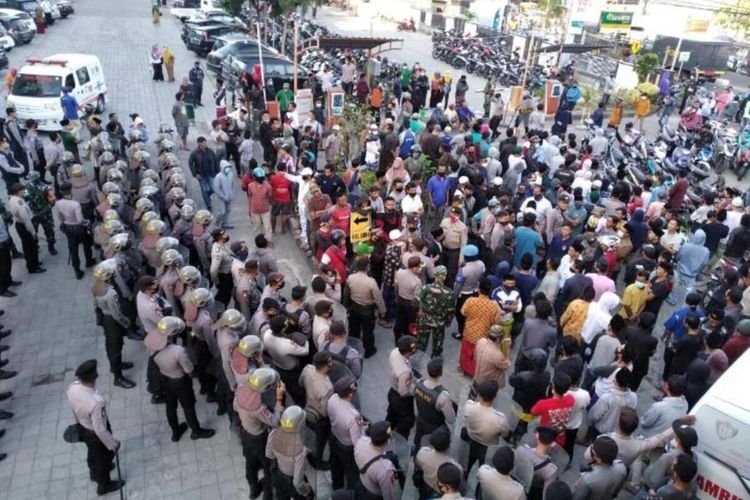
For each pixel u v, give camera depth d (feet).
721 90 91.76
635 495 17.40
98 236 30.53
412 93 70.38
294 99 58.03
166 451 23.15
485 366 21.74
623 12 103.04
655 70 89.56
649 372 29.58
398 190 36.24
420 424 19.45
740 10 116.98
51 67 56.75
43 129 55.88
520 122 68.33
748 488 16.51
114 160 38.88
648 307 28.32
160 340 21.88
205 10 114.42
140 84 77.30
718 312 23.93
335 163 42.50
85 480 21.71
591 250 31.35
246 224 42.78
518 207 37.86
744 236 33.81
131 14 135.44
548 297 27.45
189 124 61.11
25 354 28.22
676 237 33.06
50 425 24.20
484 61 102.22
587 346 24.30
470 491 20.38
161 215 36.24
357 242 31.71
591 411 20.20
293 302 23.81
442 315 25.48
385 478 16.56
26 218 33.01
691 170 53.72
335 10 179.01
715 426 17.10
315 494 20.11
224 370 21.91
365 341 28.35
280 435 17.49
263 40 98.48
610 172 49.88
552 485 15.15
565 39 107.45
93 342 29.37
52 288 33.78
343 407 18.74
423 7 168.86
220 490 21.48
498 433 18.53
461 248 31.86
